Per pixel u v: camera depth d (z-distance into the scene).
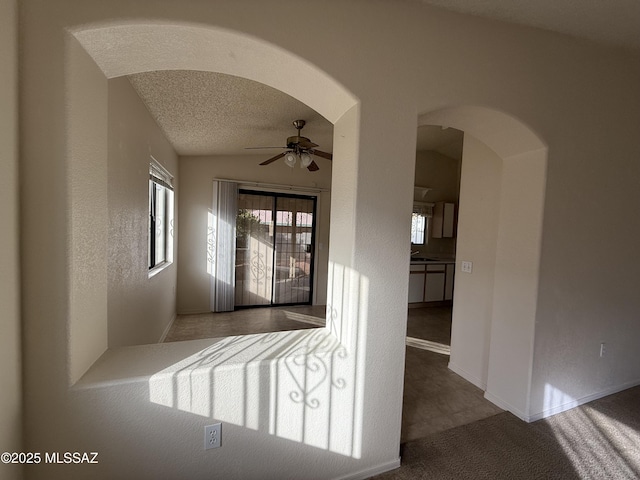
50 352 1.10
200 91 2.30
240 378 1.33
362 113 1.46
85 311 1.22
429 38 1.59
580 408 2.22
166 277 3.53
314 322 4.20
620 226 2.31
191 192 4.41
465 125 1.96
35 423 1.10
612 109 2.17
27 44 1.03
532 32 1.84
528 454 1.76
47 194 1.06
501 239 2.26
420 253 6.05
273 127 3.24
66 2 1.07
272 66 1.45
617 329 2.39
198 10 1.19
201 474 1.31
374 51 1.48
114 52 1.26
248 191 4.78
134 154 2.21
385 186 1.52
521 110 1.83
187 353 1.43
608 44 2.06
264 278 4.96
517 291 2.14
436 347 3.46
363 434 1.56
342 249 1.59
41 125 1.05
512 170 2.18
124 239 1.99
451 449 1.79
